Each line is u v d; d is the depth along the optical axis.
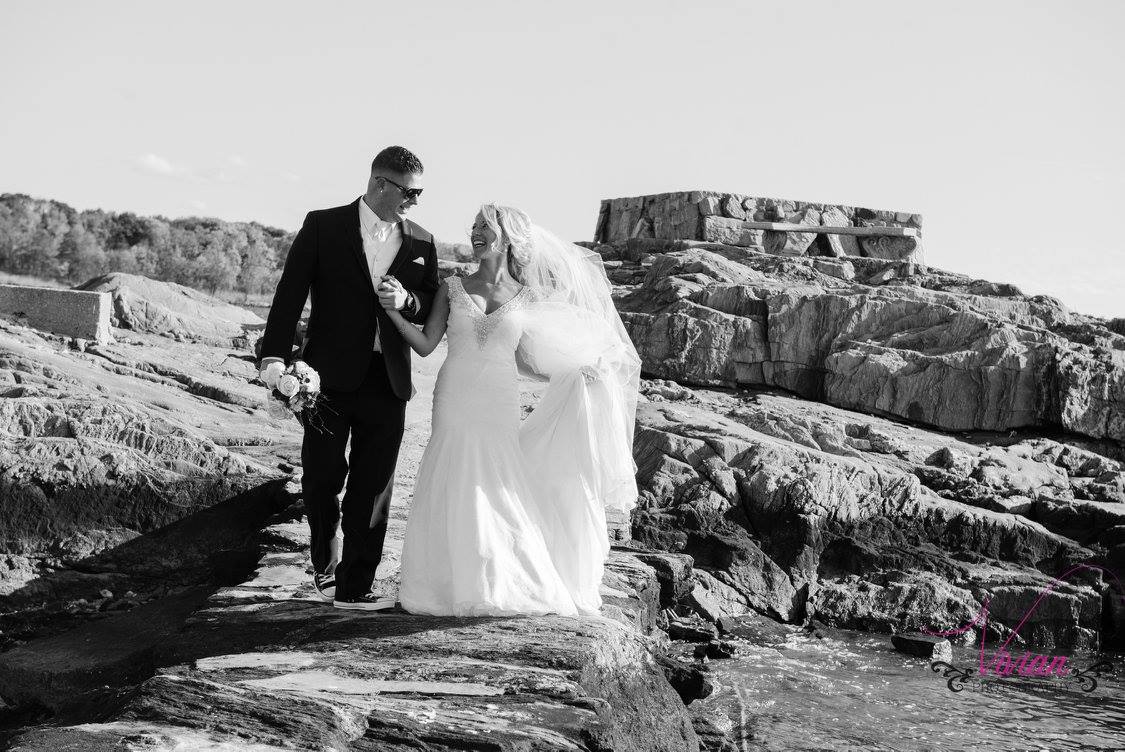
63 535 9.67
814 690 9.86
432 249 5.68
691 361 20.23
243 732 3.46
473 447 5.62
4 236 83.75
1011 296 22.77
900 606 13.37
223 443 12.72
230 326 22.64
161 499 9.90
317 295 5.42
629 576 8.91
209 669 4.56
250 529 9.84
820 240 27.59
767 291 20.91
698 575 12.77
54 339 16.94
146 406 13.24
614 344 6.12
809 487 14.16
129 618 7.80
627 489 6.23
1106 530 14.77
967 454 17.03
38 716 6.36
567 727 3.97
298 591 6.40
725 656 10.95
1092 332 20.50
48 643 7.14
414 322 5.57
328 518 5.73
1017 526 14.57
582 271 6.11
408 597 5.69
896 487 14.78
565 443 6.00
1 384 12.66
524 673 4.60
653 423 15.67
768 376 20.31
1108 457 18.55
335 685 4.30
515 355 6.01
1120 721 9.58
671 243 26.41
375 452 5.58
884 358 19.42
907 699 9.84
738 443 14.77
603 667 5.03
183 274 88.38
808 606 13.36
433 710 3.98
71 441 10.03
